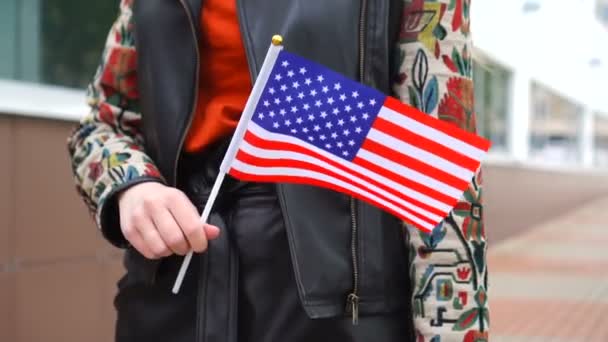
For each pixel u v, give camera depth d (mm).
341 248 1071
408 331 1136
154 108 1152
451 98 1096
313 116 1054
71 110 3600
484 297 1091
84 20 3826
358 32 1100
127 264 1190
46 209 3342
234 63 1141
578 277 7926
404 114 1054
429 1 1105
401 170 1062
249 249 1094
